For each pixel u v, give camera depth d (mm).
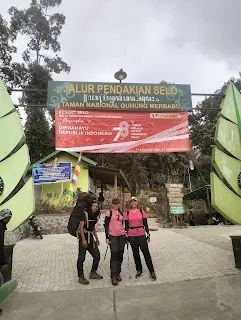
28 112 25328
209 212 21219
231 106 6336
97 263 5711
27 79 28188
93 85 6883
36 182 15516
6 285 4727
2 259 4074
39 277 5879
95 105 6809
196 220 23719
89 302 4406
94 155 28000
